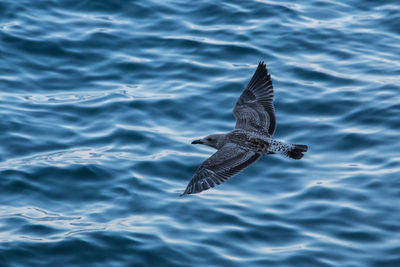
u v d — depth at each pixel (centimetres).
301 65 2147
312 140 1822
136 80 2094
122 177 1667
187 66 2142
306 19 2422
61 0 2483
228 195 1634
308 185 1658
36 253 1414
